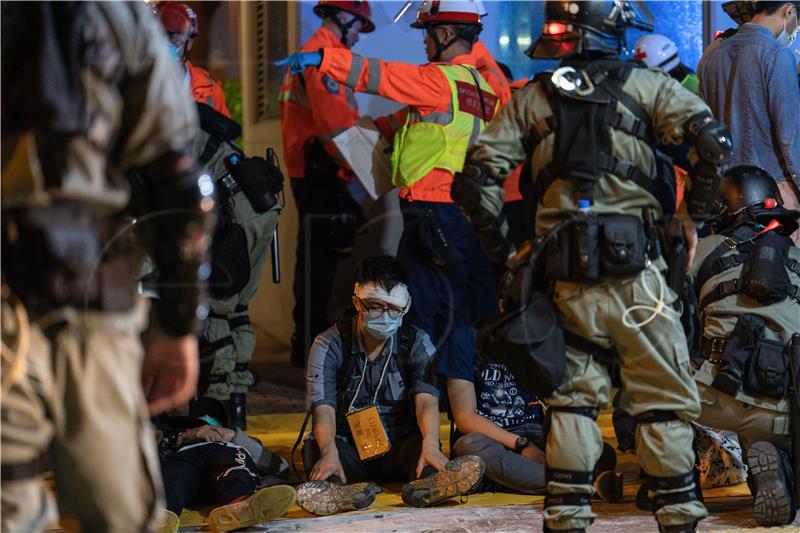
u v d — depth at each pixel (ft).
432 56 27.02
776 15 25.70
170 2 24.82
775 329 20.22
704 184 15.24
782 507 19.02
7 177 10.00
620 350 15.72
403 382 23.20
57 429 10.21
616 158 15.34
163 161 10.57
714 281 20.56
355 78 25.02
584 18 15.70
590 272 15.19
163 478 20.97
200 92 29.73
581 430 15.62
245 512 19.60
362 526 19.81
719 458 22.35
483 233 16.22
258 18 38.93
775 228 20.75
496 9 34.91
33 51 10.03
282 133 31.71
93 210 10.21
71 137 10.00
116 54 10.23
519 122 15.83
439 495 21.04
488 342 15.57
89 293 10.15
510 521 19.92
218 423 23.70
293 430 28.99
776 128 25.27
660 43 31.86
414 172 25.91
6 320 10.04
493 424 22.88
